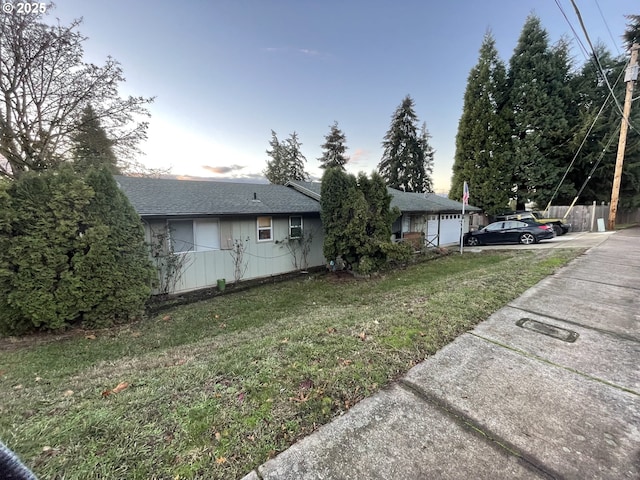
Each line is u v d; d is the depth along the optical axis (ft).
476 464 4.81
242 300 22.65
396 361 8.21
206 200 27.61
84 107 41.50
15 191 15.08
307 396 6.70
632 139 52.49
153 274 19.21
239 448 5.22
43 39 35.94
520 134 61.46
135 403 6.66
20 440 5.53
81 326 16.92
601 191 59.88
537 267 20.77
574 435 5.42
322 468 4.78
